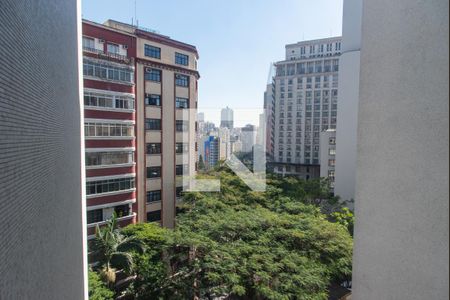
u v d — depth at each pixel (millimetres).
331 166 28594
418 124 3045
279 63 42594
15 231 2547
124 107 17094
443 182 2748
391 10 3465
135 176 17797
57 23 4727
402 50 3283
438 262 2789
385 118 3518
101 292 9891
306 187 19109
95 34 16266
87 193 15773
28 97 3066
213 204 13602
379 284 3576
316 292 9289
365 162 3844
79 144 7570
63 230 4895
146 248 12531
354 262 4004
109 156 16547
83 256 7562
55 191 4352
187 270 11039
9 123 2463
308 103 40812
